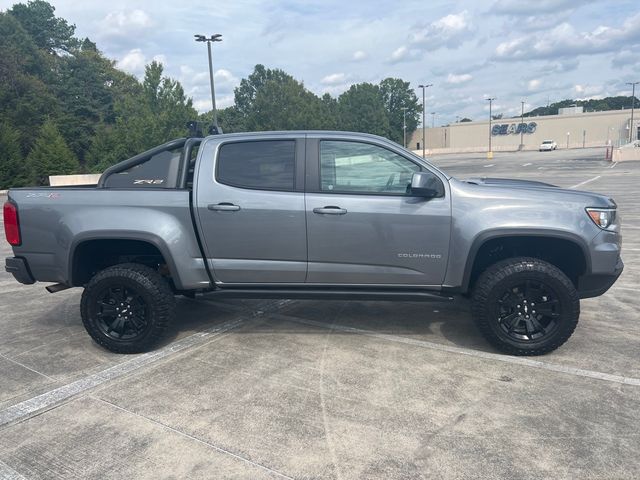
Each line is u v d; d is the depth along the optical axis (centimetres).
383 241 427
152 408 353
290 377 395
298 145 438
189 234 441
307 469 283
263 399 362
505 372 397
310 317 540
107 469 287
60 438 319
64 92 5581
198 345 466
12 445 312
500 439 307
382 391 370
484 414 335
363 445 304
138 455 299
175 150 469
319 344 462
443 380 385
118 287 443
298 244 432
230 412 345
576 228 411
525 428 318
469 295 461
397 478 274
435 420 330
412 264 431
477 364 413
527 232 411
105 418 341
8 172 3284
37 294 663
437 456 292
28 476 282
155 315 441
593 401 349
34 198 449
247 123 6944
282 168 436
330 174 434
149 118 4050
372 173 432
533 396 357
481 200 421
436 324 512
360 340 471
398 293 438
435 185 411
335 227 427
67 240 440
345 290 445
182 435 319
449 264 429
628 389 365
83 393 377
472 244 417
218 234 437
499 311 423
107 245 466
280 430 322
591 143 8450
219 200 434
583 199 422
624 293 606
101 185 463
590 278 427
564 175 2670
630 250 836
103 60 8319
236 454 298
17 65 4500
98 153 4156
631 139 7850
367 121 9394
